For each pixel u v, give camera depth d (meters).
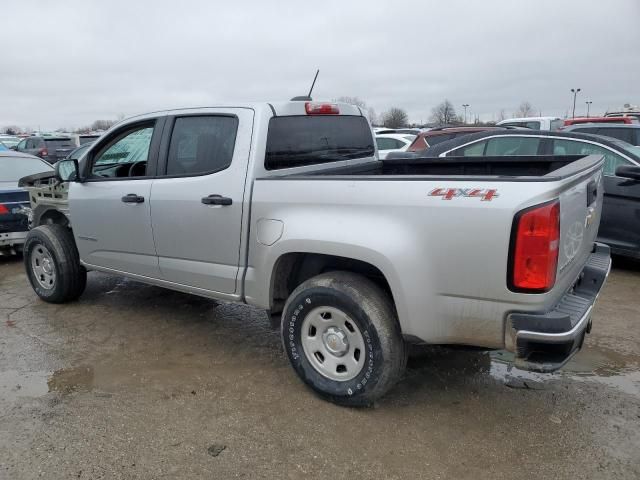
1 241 6.91
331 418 3.22
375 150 4.86
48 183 6.30
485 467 2.76
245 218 3.55
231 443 2.98
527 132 6.98
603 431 3.07
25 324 4.82
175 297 5.56
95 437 3.04
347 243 3.03
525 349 2.69
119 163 4.52
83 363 4.02
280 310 3.71
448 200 2.75
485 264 2.68
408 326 2.95
